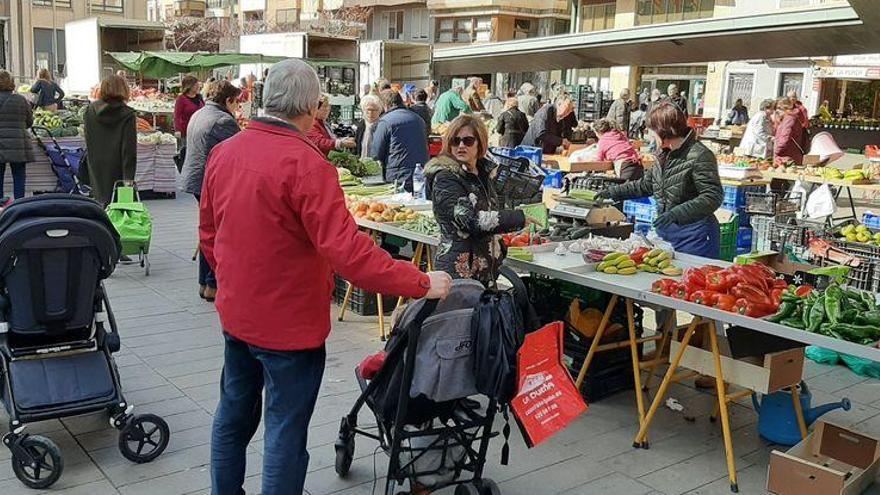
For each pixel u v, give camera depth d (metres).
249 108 15.70
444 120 14.10
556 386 3.21
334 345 5.49
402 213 5.72
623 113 18.33
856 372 5.27
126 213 7.16
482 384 2.89
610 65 13.20
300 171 2.70
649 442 4.16
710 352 3.96
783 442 4.13
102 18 20.28
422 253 6.18
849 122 19.30
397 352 2.98
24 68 41.31
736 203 9.13
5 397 3.57
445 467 3.22
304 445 2.95
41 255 3.48
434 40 40.97
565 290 4.91
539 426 3.09
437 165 4.07
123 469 3.66
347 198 6.36
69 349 3.75
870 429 4.40
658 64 12.14
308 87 2.82
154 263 7.65
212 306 6.29
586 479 3.74
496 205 4.25
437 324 2.90
